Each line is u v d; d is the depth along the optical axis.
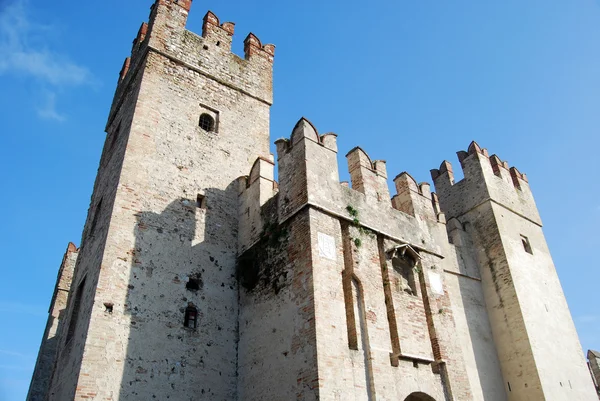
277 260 17.12
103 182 21.28
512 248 25.95
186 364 16.22
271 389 15.23
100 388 14.27
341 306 15.39
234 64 25.19
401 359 15.82
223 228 19.86
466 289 24.36
